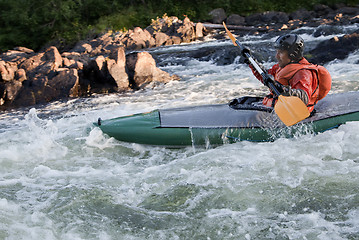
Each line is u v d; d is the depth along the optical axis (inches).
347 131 314.8
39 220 243.4
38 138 386.0
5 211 252.5
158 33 1010.7
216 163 295.9
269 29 1039.0
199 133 323.3
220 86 585.6
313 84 296.8
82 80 620.7
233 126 318.7
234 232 225.9
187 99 522.6
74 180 295.6
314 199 247.8
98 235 229.3
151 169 303.4
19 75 602.2
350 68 615.5
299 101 277.0
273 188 261.0
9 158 339.9
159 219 242.4
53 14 1159.0
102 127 350.0
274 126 313.9
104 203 261.4
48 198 269.7
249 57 327.0
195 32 1050.7
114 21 1161.4
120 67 613.0
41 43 1155.3
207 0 1299.2
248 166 286.7
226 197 257.0
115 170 309.0
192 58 808.3
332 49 697.6
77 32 1133.1
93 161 328.5
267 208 243.6
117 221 242.4
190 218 241.3
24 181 297.3
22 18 1130.0
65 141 372.5
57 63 641.0
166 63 792.3
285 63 300.8
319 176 269.1
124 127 343.6
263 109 322.3
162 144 336.8
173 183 279.4
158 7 1261.1
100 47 968.3
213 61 775.7
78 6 1233.4
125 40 984.3
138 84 618.2
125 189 278.5
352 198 245.6
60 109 522.3
